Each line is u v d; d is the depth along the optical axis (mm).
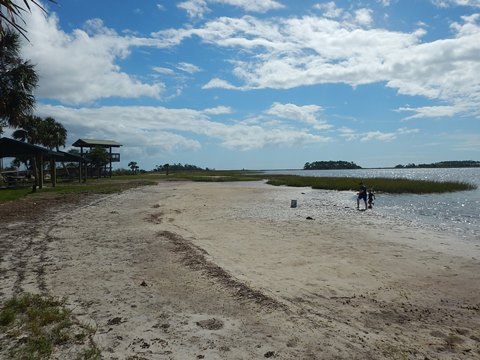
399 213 19219
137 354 4188
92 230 11688
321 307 5902
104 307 5516
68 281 6656
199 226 13703
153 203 20766
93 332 4668
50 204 18391
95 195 24531
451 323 5406
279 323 5148
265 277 7438
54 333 4594
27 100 21125
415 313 5766
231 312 5469
